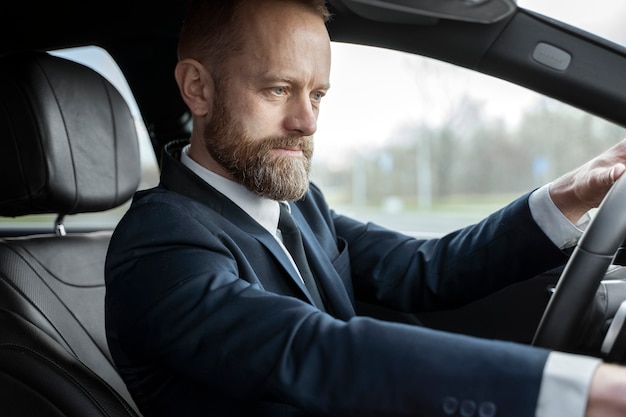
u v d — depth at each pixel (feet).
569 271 3.40
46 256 5.12
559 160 79.97
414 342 2.79
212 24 4.04
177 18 5.43
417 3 3.59
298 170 4.02
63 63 5.24
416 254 5.11
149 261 3.62
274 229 4.36
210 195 4.12
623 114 4.25
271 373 3.00
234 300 3.27
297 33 3.91
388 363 2.76
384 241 5.30
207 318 3.26
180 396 3.82
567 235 4.47
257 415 3.74
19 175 4.91
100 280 5.49
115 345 3.87
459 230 5.07
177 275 3.48
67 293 5.09
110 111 5.55
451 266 4.88
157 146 6.46
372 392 2.75
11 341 4.41
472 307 5.55
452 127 107.34
